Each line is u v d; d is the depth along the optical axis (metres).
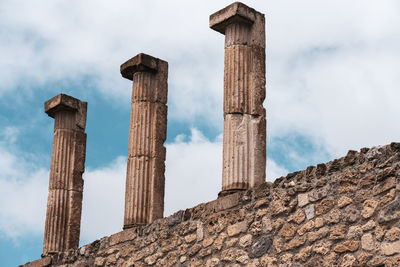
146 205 20.73
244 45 18.64
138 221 20.53
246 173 17.77
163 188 21.12
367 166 14.46
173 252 18.23
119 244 20.06
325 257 14.62
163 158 21.38
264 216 16.16
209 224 17.44
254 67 18.52
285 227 15.62
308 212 15.26
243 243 16.42
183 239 18.06
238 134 18.02
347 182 14.72
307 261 14.95
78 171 24.41
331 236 14.64
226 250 16.77
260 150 18.02
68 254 21.75
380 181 14.15
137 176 20.98
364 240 14.07
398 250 13.50
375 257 13.80
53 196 23.97
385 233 13.78
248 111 18.20
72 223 23.84
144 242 19.20
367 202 14.24
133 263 19.34
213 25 19.17
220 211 17.30
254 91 18.33
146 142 21.30
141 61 21.64
